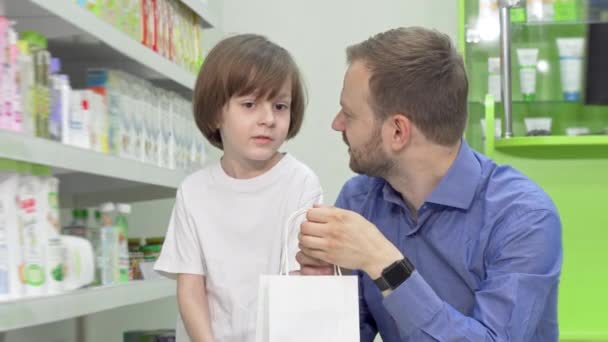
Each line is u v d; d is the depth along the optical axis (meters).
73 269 2.06
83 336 3.25
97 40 2.37
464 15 3.48
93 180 2.77
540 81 3.45
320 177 3.86
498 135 3.46
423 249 1.87
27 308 1.74
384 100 1.76
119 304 2.27
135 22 2.57
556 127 3.46
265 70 2.01
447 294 1.86
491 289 1.69
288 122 2.08
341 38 3.88
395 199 1.90
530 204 1.75
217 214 2.06
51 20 2.17
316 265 1.69
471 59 3.49
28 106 1.89
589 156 3.37
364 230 1.62
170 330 3.13
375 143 1.79
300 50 3.90
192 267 2.05
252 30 3.92
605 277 3.37
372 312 1.96
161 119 2.81
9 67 1.80
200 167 3.18
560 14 3.38
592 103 3.40
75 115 2.18
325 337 1.52
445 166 1.81
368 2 3.87
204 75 2.07
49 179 1.98
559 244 1.76
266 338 1.53
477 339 1.61
